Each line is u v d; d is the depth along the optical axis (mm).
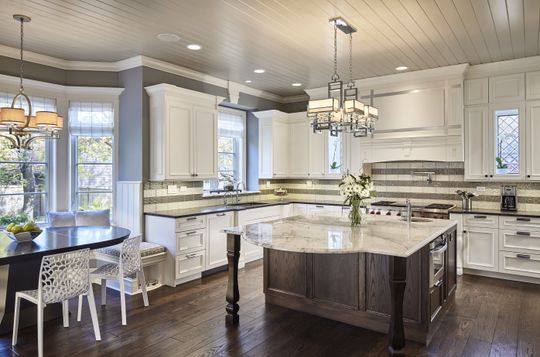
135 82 4590
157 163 4566
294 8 3189
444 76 4961
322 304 3459
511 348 2840
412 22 3488
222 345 2922
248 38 3885
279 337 3068
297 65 4836
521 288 4266
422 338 2922
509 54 4430
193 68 4969
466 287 4312
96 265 4277
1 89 4023
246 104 6090
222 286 4375
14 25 3518
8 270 3047
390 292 2863
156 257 4273
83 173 4688
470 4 3119
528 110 4617
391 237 2861
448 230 3471
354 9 3207
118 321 3371
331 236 2906
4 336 3070
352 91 3680
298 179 6836
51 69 4457
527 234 4426
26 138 3303
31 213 4363
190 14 3311
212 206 5477
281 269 3725
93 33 3730
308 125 6352
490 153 4852
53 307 3436
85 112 4645
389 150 5398
